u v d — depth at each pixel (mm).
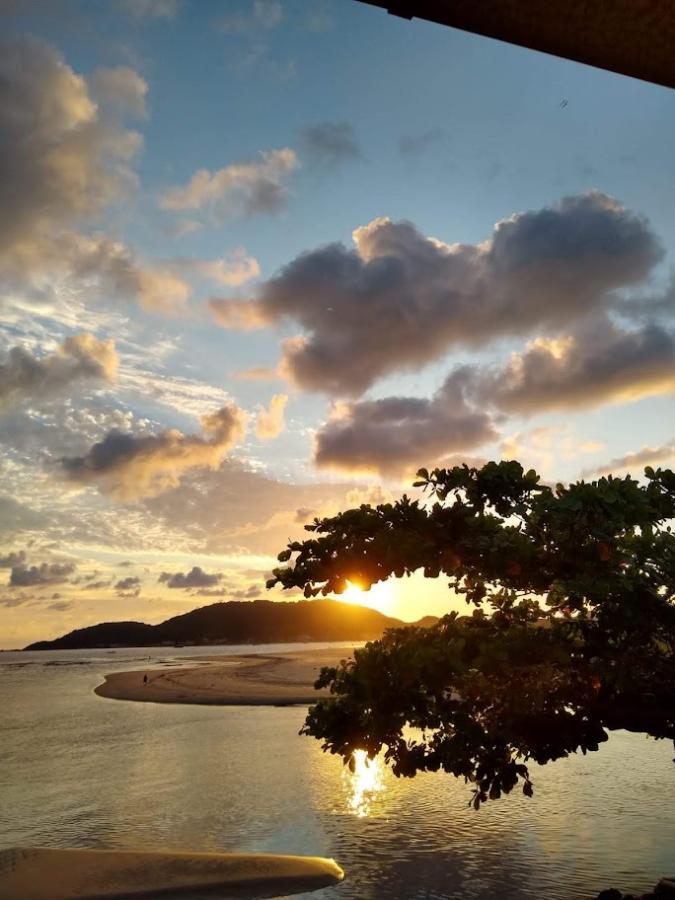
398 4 1773
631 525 5406
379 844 12438
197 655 188625
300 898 9891
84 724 33875
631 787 16359
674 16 1736
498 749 6441
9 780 19484
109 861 11359
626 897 7746
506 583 5855
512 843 12242
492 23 1792
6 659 196250
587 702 6227
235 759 21984
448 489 5715
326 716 6215
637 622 5371
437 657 5793
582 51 1854
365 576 5730
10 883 10414
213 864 11211
